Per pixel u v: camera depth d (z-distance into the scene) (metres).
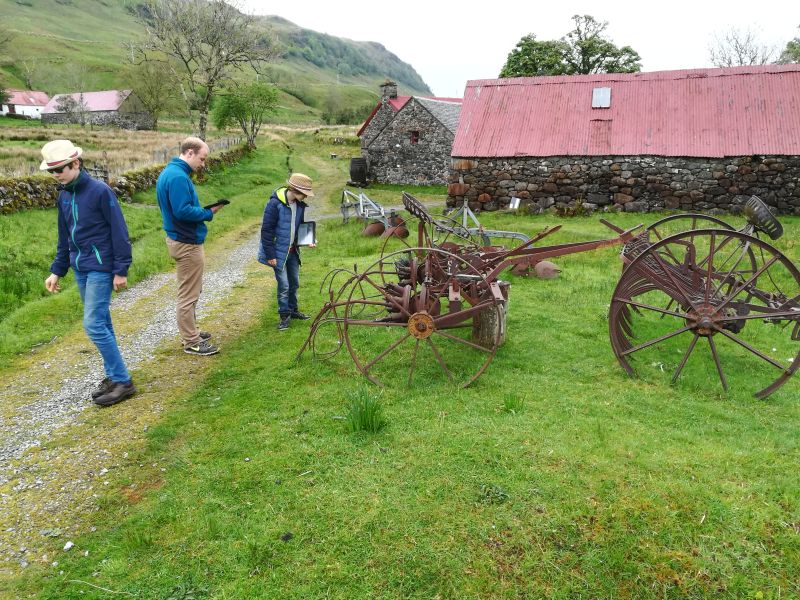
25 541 3.62
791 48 48.53
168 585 3.23
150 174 21.38
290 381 5.86
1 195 13.56
